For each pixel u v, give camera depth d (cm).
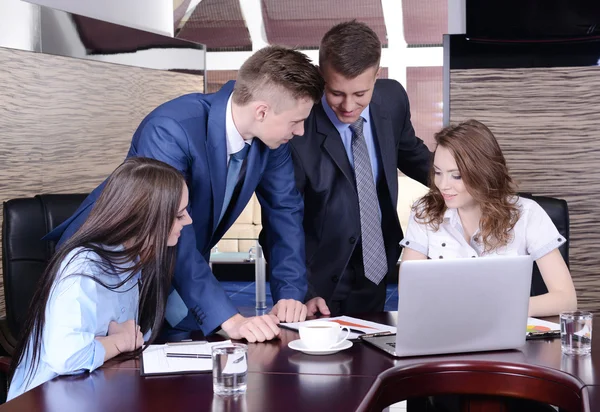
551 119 335
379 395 144
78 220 207
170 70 480
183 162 201
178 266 193
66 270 165
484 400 162
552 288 220
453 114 339
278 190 228
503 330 168
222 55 755
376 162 257
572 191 337
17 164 356
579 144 334
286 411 126
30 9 357
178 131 200
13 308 248
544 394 155
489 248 226
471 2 331
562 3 323
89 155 409
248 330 182
